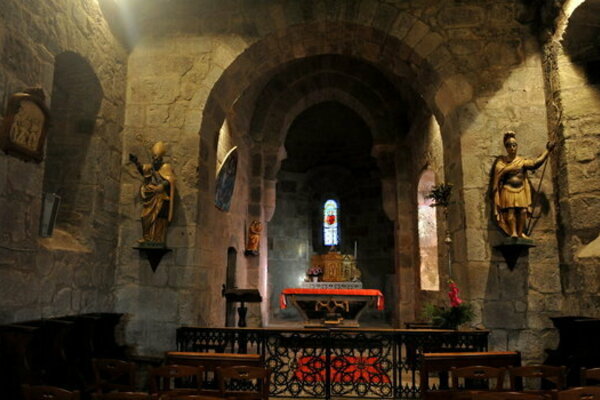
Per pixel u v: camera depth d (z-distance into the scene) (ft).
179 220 18.42
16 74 12.31
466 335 15.87
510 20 19.11
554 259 17.47
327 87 35.17
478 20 19.17
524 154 18.22
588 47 17.20
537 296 17.30
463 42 19.08
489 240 17.72
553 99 17.84
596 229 16.21
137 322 17.92
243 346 16.29
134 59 19.83
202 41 19.81
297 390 17.01
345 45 21.20
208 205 20.15
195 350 16.60
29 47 12.92
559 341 16.20
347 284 29.53
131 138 19.21
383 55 21.21
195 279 18.24
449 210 19.84
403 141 33.91
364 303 28.37
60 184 16.96
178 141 19.03
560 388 11.38
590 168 16.61
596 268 15.26
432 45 19.13
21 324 11.87
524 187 17.28
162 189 17.65
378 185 46.55
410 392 16.24
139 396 9.26
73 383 12.87
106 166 17.81
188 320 17.75
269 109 34.86
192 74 19.56
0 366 10.89
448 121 19.74
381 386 15.66
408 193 33.35
